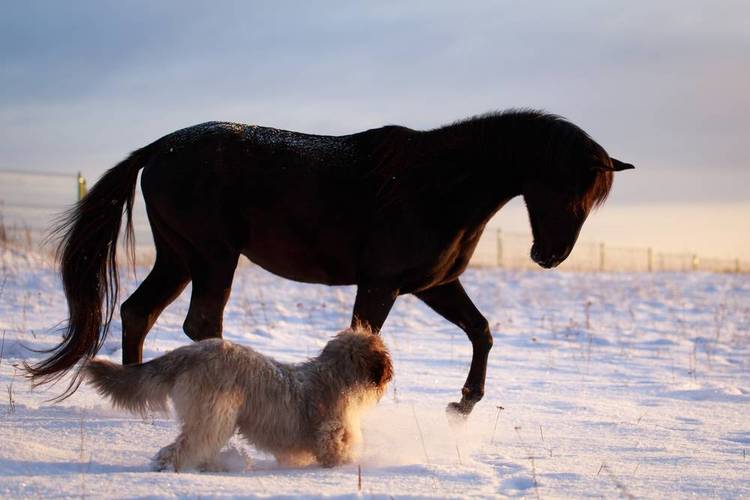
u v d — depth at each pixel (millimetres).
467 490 5891
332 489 5711
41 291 17234
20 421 7594
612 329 19031
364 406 6941
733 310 23500
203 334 8852
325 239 8945
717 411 10398
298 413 6559
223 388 6133
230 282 9047
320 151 9094
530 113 9180
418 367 12977
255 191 8945
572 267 36250
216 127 9219
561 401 10602
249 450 7379
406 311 19703
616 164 9195
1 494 5289
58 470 5965
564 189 8844
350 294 21094
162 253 9281
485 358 9180
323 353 6965
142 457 6578
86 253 8969
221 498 5227
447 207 8883
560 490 6027
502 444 7941
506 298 23328
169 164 9055
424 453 7324
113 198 9148
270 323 16594
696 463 7215
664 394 11688
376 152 9016
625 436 8508
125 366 6258
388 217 8797
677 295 26297
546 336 17578
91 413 8148
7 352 11609
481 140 8984
